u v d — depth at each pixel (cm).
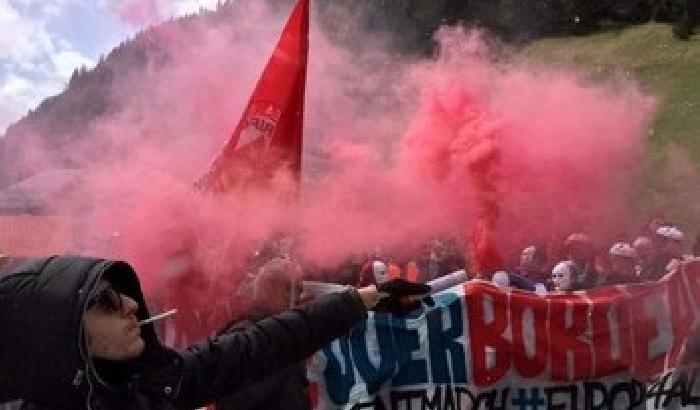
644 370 500
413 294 304
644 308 502
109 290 186
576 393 493
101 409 174
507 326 485
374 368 472
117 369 189
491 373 482
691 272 511
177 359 195
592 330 495
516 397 488
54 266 177
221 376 228
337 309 253
